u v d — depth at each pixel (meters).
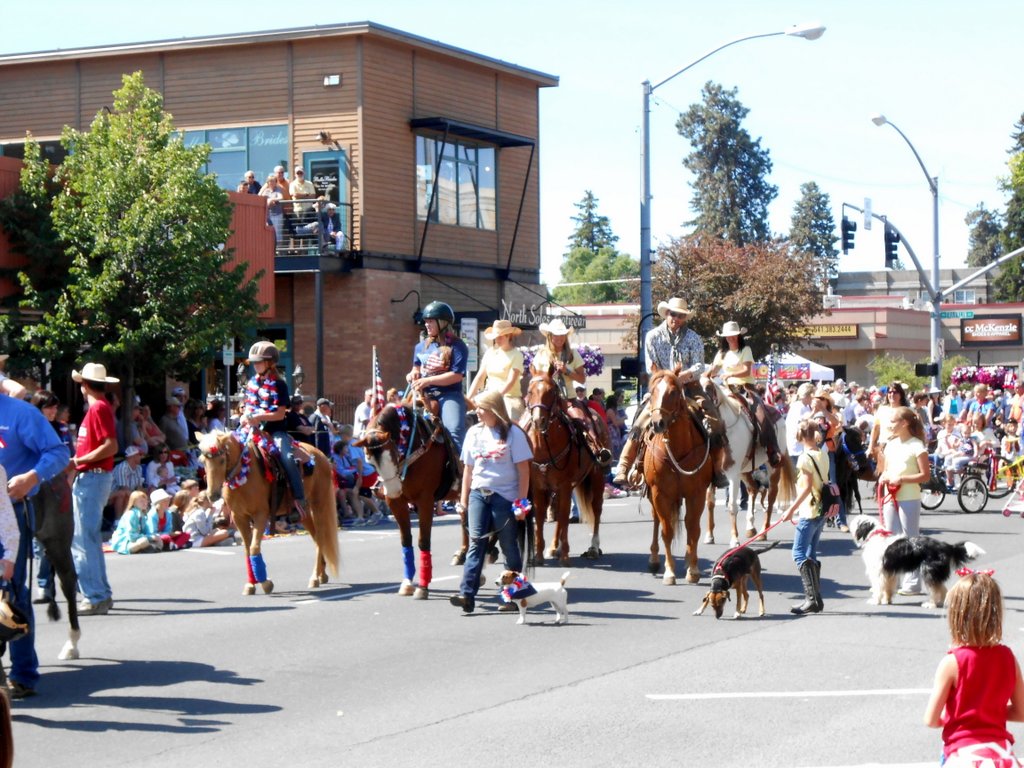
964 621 5.52
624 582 14.19
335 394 32.88
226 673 9.81
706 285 50.16
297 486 13.43
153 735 8.05
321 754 7.61
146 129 23.56
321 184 33.22
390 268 33.62
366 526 21.36
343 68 32.94
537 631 11.42
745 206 92.69
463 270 35.81
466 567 12.30
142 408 21.58
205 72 34.19
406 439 12.79
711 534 17.70
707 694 9.06
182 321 22.77
